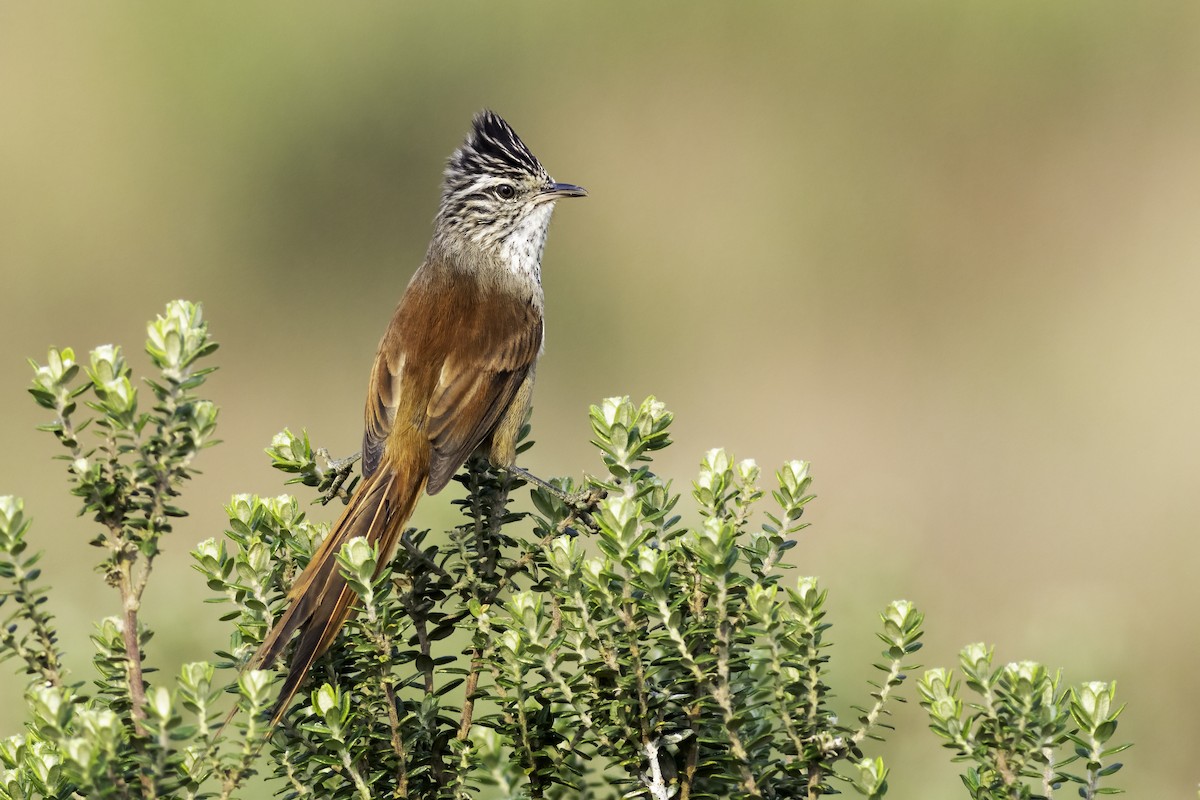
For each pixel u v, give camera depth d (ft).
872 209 75.46
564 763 14.64
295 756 14.53
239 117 76.38
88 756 11.69
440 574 16.25
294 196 76.43
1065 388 61.41
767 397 63.21
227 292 73.26
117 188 74.23
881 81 79.05
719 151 78.23
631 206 75.51
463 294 25.94
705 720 14.12
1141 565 46.78
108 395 13.07
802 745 13.93
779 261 71.92
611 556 13.88
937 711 13.66
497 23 80.53
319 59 78.18
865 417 60.64
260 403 60.75
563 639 14.03
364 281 75.72
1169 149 75.72
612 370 67.62
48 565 45.88
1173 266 69.15
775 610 13.78
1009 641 39.34
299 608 14.40
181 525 50.29
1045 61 78.07
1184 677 34.32
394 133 78.23
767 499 43.01
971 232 73.82
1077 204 74.23
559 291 71.56
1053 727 13.32
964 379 63.16
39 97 75.15
